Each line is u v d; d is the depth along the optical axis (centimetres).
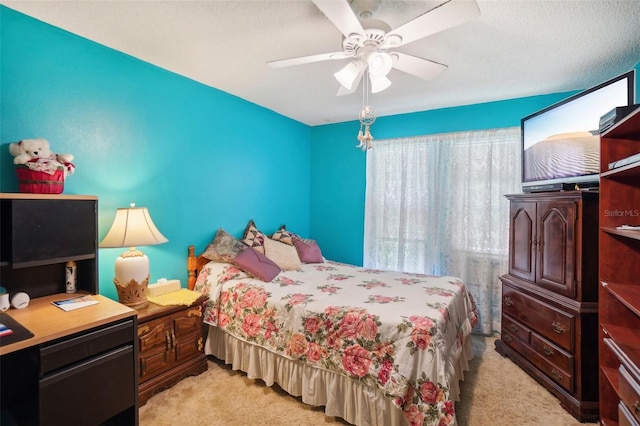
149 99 247
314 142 443
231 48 220
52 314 161
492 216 327
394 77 267
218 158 309
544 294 229
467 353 254
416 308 199
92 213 187
